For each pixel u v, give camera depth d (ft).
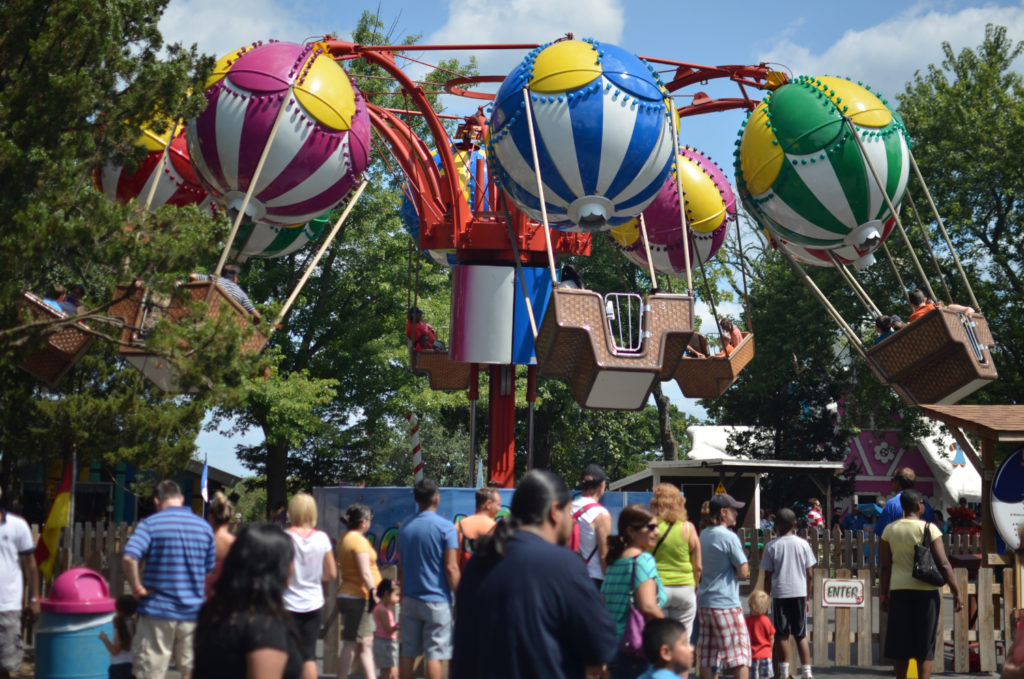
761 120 48.67
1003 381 111.86
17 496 57.98
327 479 116.16
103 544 43.21
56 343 39.96
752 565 54.65
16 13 35.32
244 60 43.09
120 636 25.08
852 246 48.78
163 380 37.17
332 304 104.47
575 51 42.47
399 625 29.09
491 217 54.60
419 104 51.90
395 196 103.09
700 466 104.12
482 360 52.24
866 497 167.12
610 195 42.65
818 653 41.45
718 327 59.52
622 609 20.94
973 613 44.24
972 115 113.29
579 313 39.83
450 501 39.19
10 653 26.66
